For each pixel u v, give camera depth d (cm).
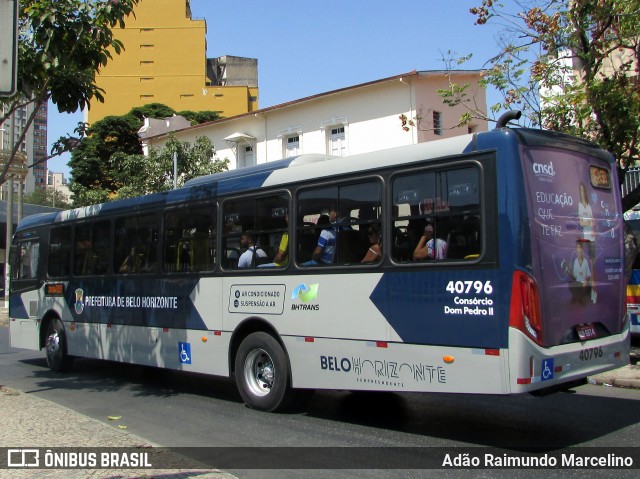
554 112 1099
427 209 634
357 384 684
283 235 784
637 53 1114
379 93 2036
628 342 695
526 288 564
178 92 7362
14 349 1581
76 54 895
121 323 1033
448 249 613
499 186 583
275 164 840
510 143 585
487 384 572
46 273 1229
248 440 668
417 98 1941
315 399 884
